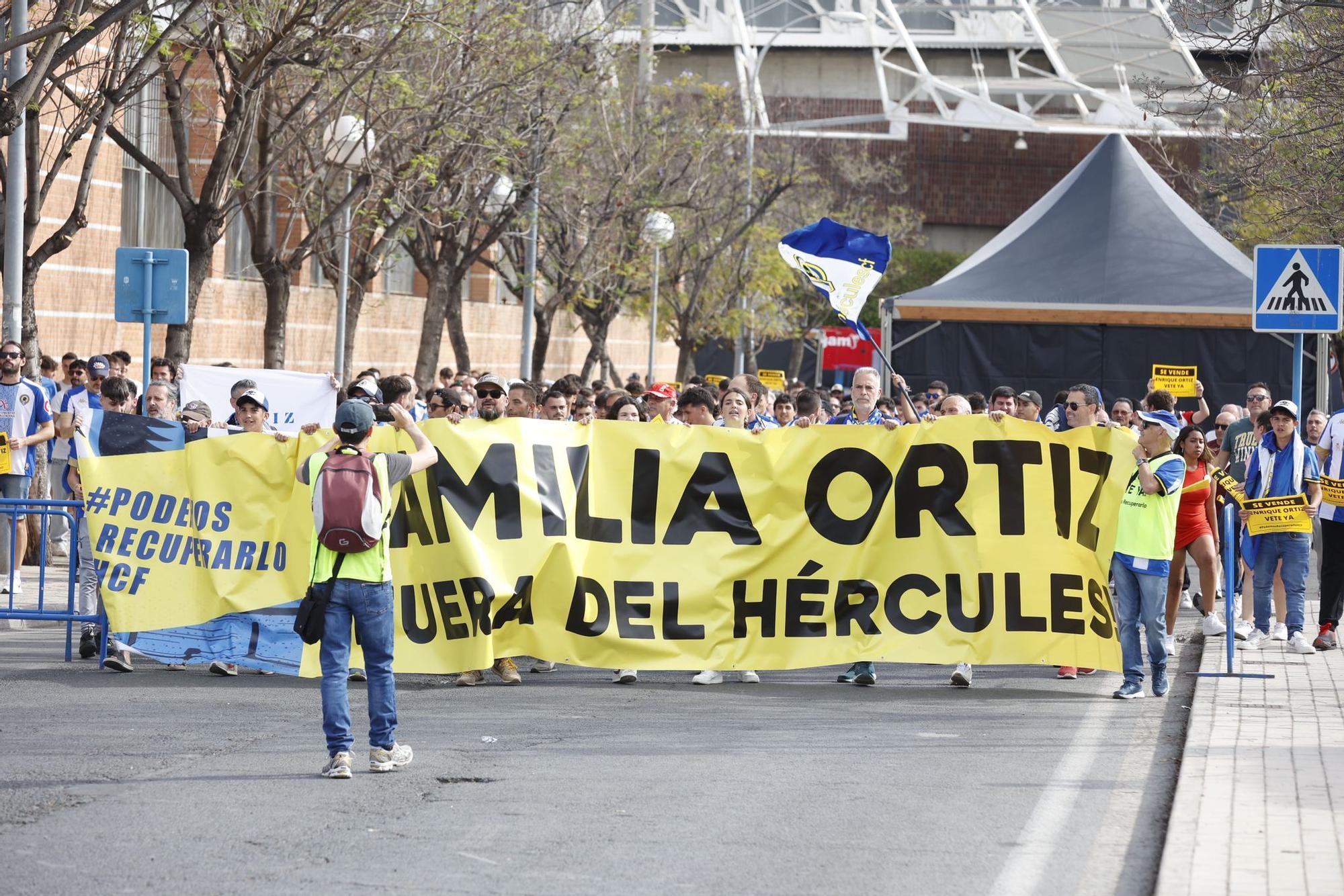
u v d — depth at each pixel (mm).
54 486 42000
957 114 166000
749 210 93375
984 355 55969
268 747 21188
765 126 122812
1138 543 26156
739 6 155250
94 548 26688
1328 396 53844
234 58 46469
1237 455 37312
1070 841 17000
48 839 16328
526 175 64375
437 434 26422
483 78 54969
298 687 26094
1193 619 37375
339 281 62438
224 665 27109
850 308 29625
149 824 17016
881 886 15164
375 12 45906
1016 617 26891
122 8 35188
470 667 26094
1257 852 15922
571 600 26734
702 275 89188
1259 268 31172
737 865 15781
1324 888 14672
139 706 23953
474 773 19844
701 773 20000
